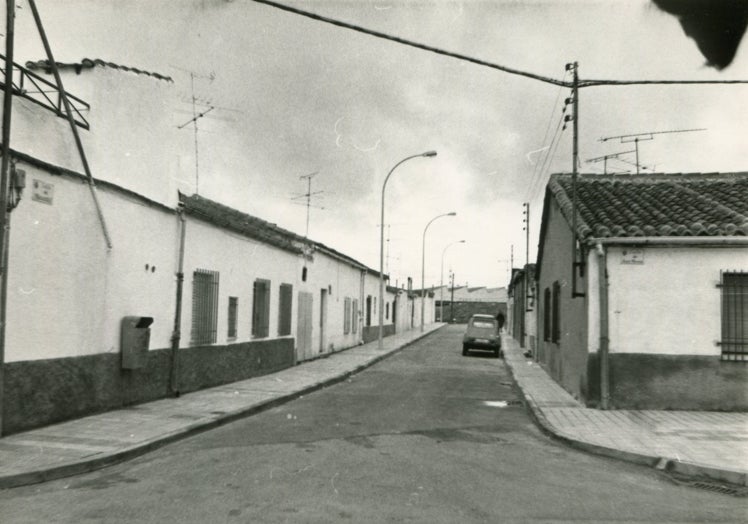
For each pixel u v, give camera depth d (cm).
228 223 1422
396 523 519
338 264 2662
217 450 805
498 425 1068
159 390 1166
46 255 853
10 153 779
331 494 601
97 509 546
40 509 545
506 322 5975
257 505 560
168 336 1192
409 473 698
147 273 1112
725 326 1137
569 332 1416
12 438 790
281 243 1788
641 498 631
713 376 1133
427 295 7100
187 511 541
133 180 1118
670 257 1152
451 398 1406
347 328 2892
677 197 1402
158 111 1175
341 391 1495
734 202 1341
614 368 1158
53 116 911
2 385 781
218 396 1241
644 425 997
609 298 1162
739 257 1135
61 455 711
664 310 1149
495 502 594
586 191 1511
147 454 775
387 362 2388
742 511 595
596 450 845
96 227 962
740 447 834
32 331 832
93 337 964
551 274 1802
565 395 1362
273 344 1770
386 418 1102
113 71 1077
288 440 880
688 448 827
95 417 953
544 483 677
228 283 1446
